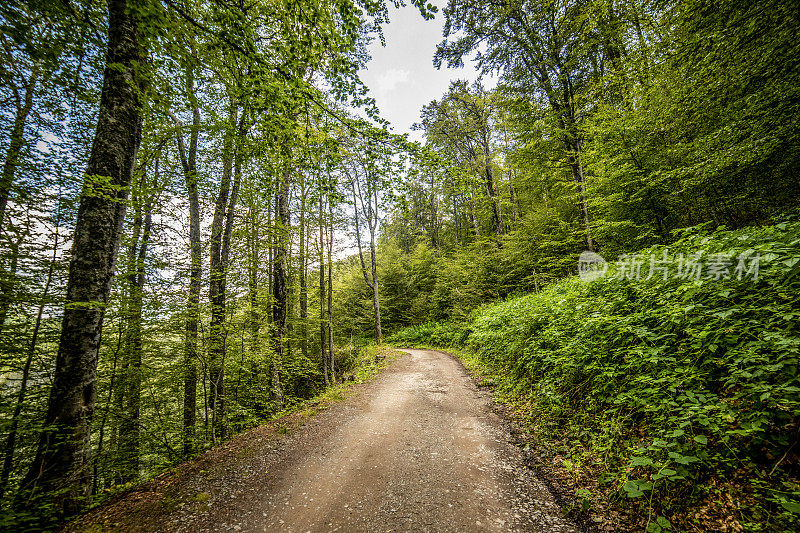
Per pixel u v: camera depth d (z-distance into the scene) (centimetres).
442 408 677
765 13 532
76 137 655
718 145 619
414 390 861
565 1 1322
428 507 333
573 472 355
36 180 534
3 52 472
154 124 679
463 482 376
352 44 447
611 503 290
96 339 409
